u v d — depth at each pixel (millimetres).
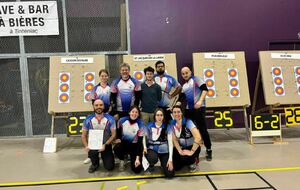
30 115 5020
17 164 3646
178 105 3412
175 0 4961
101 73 3867
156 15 4977
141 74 4551
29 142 4742
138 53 5043
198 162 3412
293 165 3393
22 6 4793
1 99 5008
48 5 4824
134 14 4961
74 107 4383
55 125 5023
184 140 3188
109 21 5000
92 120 3330
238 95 4551
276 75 4562
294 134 4824
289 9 5090
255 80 5199
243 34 5086
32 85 5008
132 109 3225
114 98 3752
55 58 4543
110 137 3346
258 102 5258
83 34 4988
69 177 3186
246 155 3783
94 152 3271
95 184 2982
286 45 5199
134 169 3234
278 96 4500
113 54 5031
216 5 5000
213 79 4562
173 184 2936
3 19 4801
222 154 3844
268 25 5098
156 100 3729
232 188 2805
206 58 4629
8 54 4914
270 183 2906
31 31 4867
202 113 3658
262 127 4285
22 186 2977
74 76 4496
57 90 4434
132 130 3236
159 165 3500
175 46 5051
